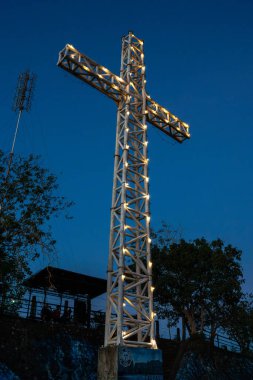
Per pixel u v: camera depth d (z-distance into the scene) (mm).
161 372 14070
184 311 26203
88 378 17484
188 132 23734
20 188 18469
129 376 13117
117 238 16109
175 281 25453
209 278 26000
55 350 17188
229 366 25688
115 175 18047
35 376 15750
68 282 22250
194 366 23031
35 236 17812
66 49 18594
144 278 16031
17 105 23672
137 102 20781
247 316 27938
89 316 21062
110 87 19812
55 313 19859
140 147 19844
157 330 24797
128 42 22375
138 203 18062
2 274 17297
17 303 18766
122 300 14414
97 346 19109
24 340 16453
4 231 17672
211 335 26031
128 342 14047
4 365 15141
